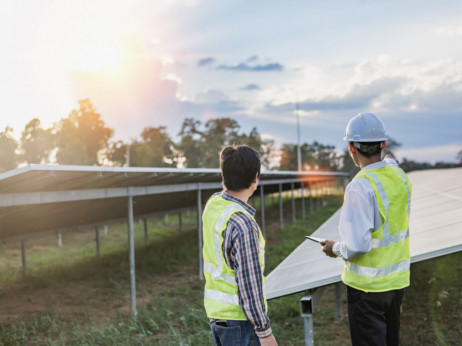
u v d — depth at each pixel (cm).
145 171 688
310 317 342
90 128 4653
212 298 236
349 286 297
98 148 4775
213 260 234
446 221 494
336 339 578
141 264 1166
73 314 757
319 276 350
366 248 273
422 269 870
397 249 289
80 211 951
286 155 8206
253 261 219
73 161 4328
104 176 630
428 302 674
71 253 1457
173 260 1189
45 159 4312
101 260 1276
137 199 1035
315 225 1955
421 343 529
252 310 216
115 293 897
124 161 4972
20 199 570
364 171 290
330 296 787
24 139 4150
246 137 6250
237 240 220
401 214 289
